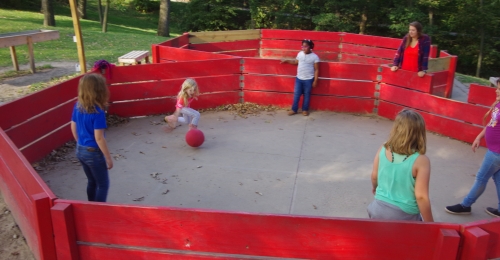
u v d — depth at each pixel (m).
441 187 5.84
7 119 5.81
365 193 5.61
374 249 2.94
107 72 8.04
